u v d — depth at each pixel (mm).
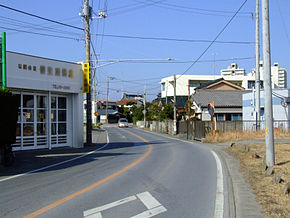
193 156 15188
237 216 5750
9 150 12234
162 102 64812
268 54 11055
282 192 7199
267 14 11070
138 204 6539
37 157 14914
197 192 7672
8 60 15742
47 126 18484
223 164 12438
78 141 20234
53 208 6234
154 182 8852
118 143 24953
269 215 5680
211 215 5832
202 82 63906
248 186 8305
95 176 9797
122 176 9766
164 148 19719
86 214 5832
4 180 9273
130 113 97188
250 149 16922
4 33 13312
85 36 22297
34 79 17109
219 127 31156
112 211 6023
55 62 18484
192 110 40188
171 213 5941
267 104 11055
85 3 22125
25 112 17234
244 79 65188
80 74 20406
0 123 11430
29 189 7996
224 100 44906
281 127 27016
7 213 5906
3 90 11688
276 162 11633
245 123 30266
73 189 7949
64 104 20078
